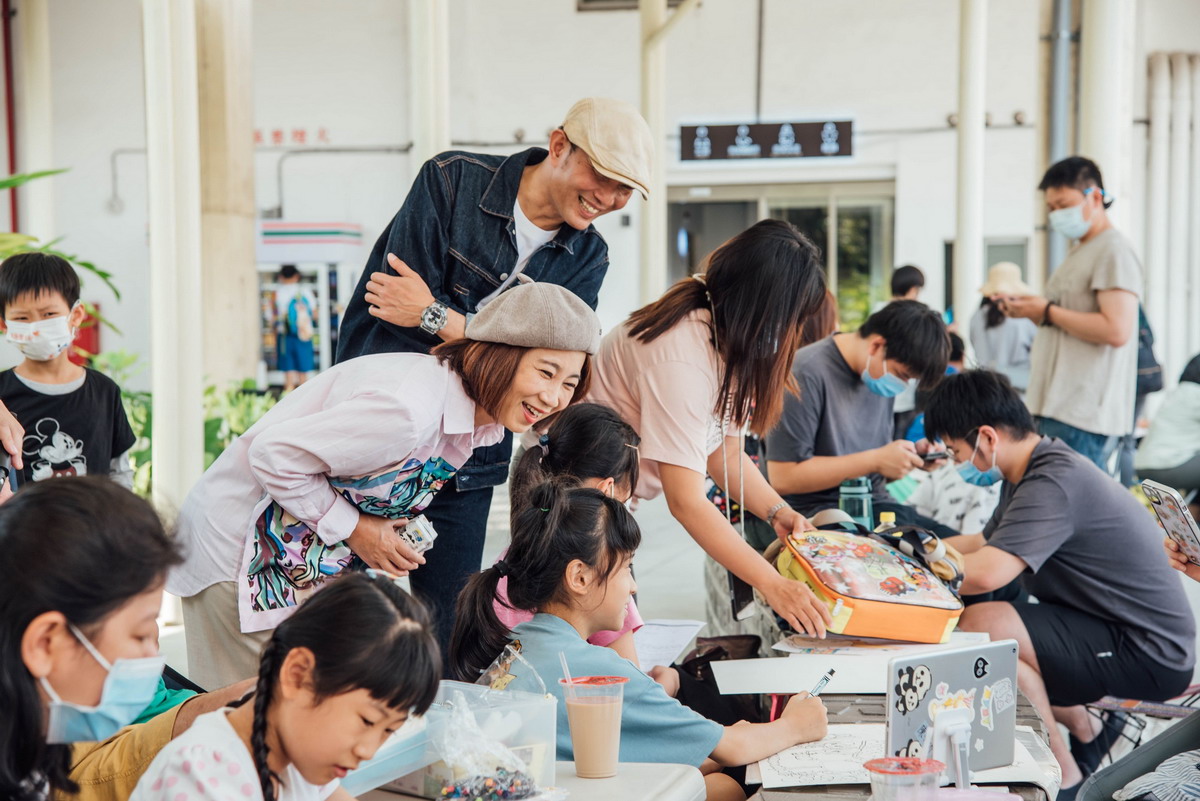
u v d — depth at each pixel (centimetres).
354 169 1288
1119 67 540
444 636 285
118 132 1303
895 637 248
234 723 136
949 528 376
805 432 354
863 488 326
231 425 679
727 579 311
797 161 1229
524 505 214
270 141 1292
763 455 391
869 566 259
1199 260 1137
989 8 1188
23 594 117
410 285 256
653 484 282
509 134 1261
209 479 214
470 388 209
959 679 185
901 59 1210
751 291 249
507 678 197
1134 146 1147
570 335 206
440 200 268
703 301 257
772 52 1227
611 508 206
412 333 260
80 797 165
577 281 282
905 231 1218
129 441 344
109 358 742
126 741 168
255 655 212
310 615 130
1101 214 446
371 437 198
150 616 126
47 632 118
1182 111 1127
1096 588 304
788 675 235
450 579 287
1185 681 306
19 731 119
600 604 206
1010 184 1195
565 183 261
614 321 1240
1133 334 444
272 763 135
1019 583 375
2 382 325
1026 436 311
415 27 482
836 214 1236
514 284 272
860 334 357
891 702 177
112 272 1309
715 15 1230
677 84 1242
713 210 1255
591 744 167
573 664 197
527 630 204
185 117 458
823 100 1224
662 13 794
